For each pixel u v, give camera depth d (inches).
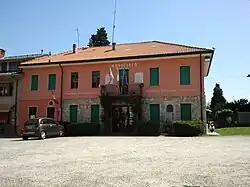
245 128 1477.6
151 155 474.0
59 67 1208.8
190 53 1042.7
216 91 3307.1
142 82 1101.1
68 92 1187.9
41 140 845.8
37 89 1229.7
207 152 498.3
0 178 314.0
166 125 1024.2
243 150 517.0
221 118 2026.3
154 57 1078.4
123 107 1111.6
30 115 1227.2
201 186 269.6
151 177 309.4
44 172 345.1
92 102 1153.4
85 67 1179.9
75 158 457.7
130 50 1224.8
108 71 1145.4
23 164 407.5
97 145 656.4
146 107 1086.4
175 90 1063.0
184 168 355.6
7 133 1238.3
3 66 1454.2
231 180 289.3
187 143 665.0
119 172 338.0
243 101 2635.3
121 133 1065.5
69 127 1080.8
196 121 960.3
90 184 282.7
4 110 1263.5
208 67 1184.2
